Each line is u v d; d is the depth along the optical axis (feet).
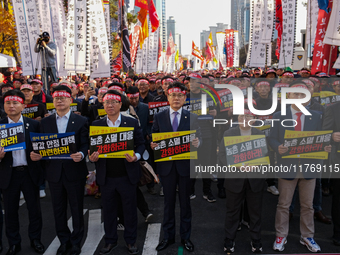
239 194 12.25
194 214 16.28
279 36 29.68
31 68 24.30
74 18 21.12
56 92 12.39
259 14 29.37
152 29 39.29
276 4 28.91
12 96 12.35
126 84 34.01
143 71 44.14
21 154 12.54
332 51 24.43
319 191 15.34
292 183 12.34
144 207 15.37
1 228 12.87
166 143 12.35
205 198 18.30
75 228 12.59
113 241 12.77
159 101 20.49
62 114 12.68
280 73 30.40
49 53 25.13
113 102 12.13
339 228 12.96
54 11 28.25
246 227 14.97
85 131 12.87
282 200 12.57
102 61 21.95
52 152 12.00
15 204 12.64
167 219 12.94
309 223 12.64
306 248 12.80
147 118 18.60
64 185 12.35
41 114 18.95
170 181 12.63
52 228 15.12
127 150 11.98
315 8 27.99
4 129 11.97
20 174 12.52
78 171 12.47
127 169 12.31
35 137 11.93
